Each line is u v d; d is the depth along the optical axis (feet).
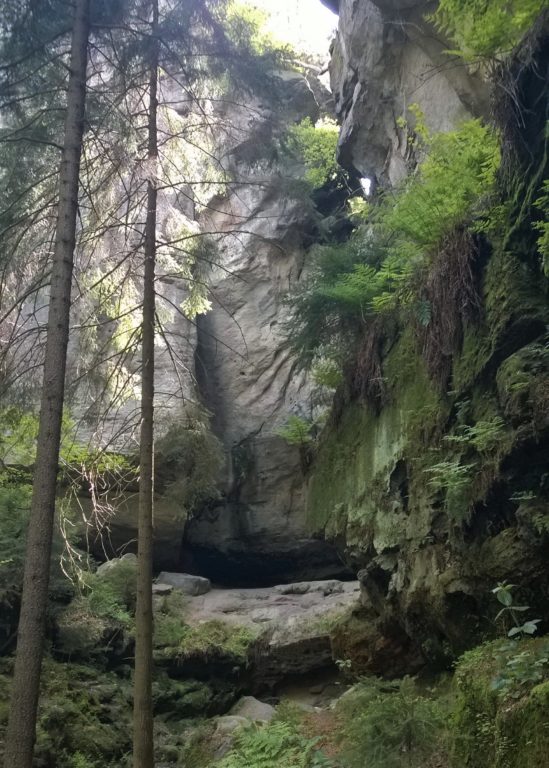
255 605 42.91
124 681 33.81
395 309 25.91
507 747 12.39
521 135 17.98
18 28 21.42
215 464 29.81
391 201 26.14
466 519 18.22
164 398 45.24
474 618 19.01
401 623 24.61
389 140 37.29
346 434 29.19
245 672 36.52
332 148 51.96
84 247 24.14
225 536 51.47
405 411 23.58
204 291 28.04
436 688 21.21
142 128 24.12
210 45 24.52
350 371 28.86
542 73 16.92
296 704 29.19
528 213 17.83
